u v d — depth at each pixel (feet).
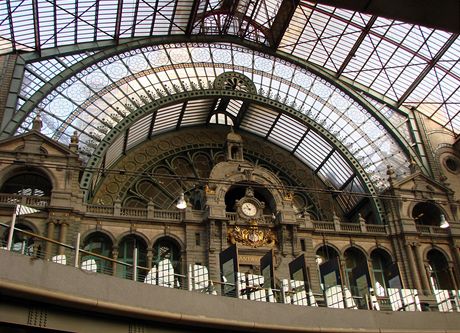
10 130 129.90
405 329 89.97
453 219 153.58
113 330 66.59
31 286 59.21
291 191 146.82
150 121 155.84
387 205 153.38
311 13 160.66
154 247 130.72
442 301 108.27
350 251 146.61
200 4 162.20
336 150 161.58
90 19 146.41
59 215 119.34
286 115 163.12
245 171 144.46
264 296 92.53
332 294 97.81
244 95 159.33
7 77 136.67
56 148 128.36
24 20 137.39
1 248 60.54
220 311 75.61
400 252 145.69
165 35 162.71
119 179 152.56
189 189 158.61
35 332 62.34
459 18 40.50
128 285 69.31
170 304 71.72
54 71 143.33
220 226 132.16
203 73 161.99
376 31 161.38
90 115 140.97
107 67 150.30
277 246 135.64
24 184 129.49
